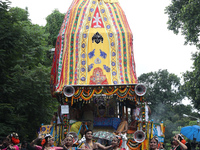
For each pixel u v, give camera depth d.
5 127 19.55
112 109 20.05
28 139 23.50
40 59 28.16
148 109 19.62
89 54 18.50
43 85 23.94
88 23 19.12
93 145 10.38
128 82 18.16
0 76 20.09
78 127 16.98
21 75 22.36
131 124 18.41
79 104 19.22
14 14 21.14
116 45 18.72
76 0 20.42
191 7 31.64
